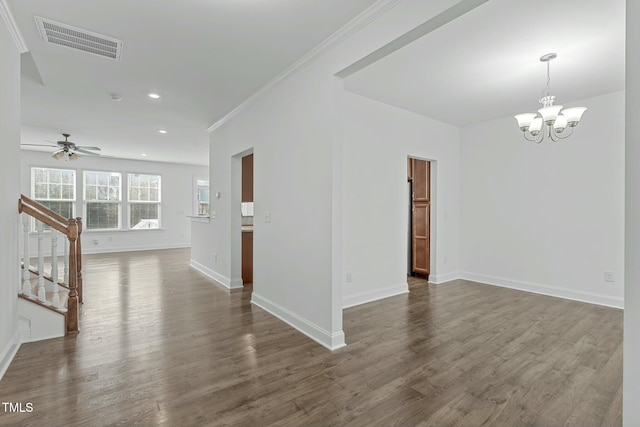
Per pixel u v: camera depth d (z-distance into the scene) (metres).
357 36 2.43
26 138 6.32
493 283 4.97
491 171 5.02
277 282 3.47
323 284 2.78
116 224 8.73
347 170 3.90
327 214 2.74
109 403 1.88
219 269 5.10
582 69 3.18
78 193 8.11
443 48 2.75
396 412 1.82
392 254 4.39
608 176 3.89
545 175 4.43
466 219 5.35
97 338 2.82
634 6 1.14
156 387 2.05
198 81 3.50
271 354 2.54
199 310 3.65
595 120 3.98
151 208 9.27
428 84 3.57
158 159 8.88
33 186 7.57
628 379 1.18
